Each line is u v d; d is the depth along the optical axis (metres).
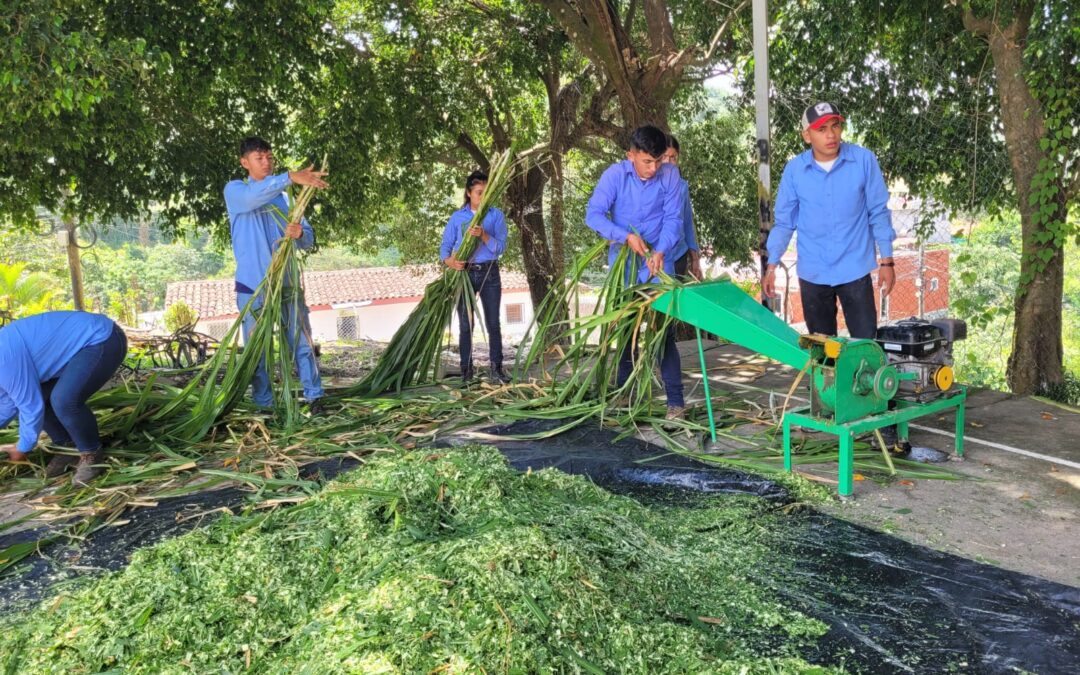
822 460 3.78
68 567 2.98
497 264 5.88
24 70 6.10
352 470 3.89
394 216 15.52
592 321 4.50
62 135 7.95
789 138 8.50
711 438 4.21
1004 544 2.83
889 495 3.34
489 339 5.95
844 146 4.11
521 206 12.84
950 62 7.72
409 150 11.95
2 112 6.71
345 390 5.59
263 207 4.87
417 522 2.79
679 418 4.54
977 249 11.62
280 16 9.01
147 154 9.71
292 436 4.49
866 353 3.35
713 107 12.97
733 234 12.50
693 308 4.02
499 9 12.00
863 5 7.64
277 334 4.89
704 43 9.95
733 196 12.55
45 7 6.09
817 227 4.19
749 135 11.20
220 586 2.43
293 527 2.85
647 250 4.37
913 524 3.02
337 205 11.30
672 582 2.53
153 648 2.20
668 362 4.53
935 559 2.71
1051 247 6.54
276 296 4.80
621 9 12.52
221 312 25.33
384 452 4.14
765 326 3.73
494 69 12.03
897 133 8.09
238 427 4.71
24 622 2.52
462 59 12.09
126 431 4.46
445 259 5.84
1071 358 14.40
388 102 11.49
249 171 4.79
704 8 9.74
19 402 3.65
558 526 2.73
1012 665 2.08
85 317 3.97
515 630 2.06
